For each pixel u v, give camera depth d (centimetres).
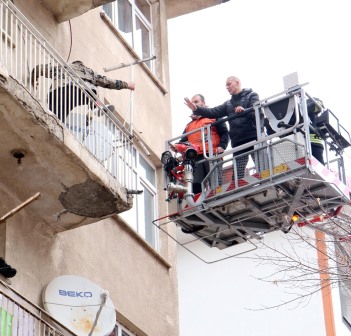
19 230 1725
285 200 1881
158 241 2142
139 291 1997
